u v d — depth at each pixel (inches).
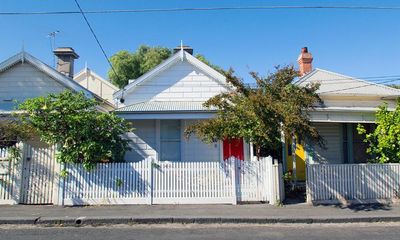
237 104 426.3
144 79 615.2
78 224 334.0
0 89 560.1
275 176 418.9
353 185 439.2
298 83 626.8
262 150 596.1
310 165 431.2
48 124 403.2
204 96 620.4
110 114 429.7
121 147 432.1
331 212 376.2
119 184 409.1
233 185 416.5
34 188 409.4
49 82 562.3
